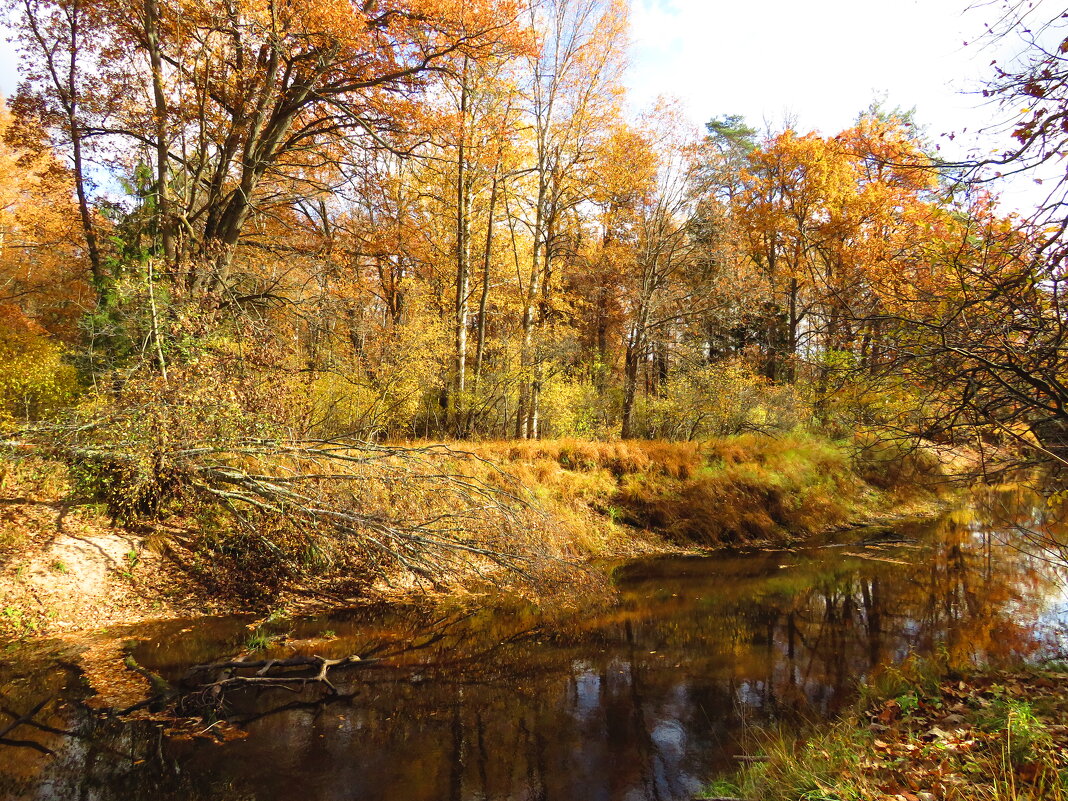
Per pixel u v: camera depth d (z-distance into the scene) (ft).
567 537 39.24
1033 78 11.72
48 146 50.98
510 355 57.67
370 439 39.24
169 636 24.29
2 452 27.89
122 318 36.63
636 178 64.28
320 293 49.34
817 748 14.98
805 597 33.01
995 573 37.42
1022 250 13.89
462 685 21.48
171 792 14.73
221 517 30.86
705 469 50.60
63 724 17.58
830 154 66.08
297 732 17.84
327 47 45.93
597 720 19.02
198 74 44.47
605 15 61.16
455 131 51.44
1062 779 10.78
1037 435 15.47
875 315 16.51
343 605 29.58
